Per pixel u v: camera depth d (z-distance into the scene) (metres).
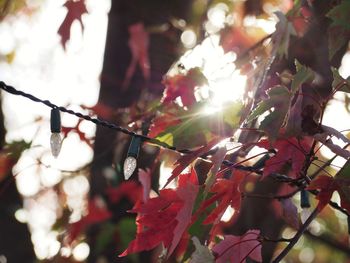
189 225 1.46
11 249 2.47
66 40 1.91
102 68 2.16
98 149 2.11
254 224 2.10
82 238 2.21
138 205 1.52
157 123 1.63
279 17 1.56
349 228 1.48
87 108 2.04
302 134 1.37
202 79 1.74
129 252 1.46
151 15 2.18
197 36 2.16
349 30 1.48
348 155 1.35
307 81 1.37
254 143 1.41
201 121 1.42
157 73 2.09
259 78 1.52
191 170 1.47
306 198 1.53
